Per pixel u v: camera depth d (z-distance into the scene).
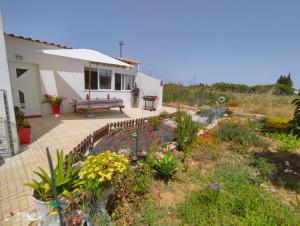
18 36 6.53
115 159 2.43
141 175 3.07
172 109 12.75
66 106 8.85
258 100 13.47
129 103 12.21
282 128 7.40
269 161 4.73
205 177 3.74
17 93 7.21
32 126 6.41
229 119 9.19
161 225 2.43
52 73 8.09
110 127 6.13
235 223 2.46
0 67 3.71
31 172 3.45
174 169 3.58
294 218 2.61
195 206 2.76
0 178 3.22
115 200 2.64
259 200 2.94
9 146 3.98
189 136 4.82
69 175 2.47
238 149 5.35
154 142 5.05
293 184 3.61
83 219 2.03
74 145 4.93
